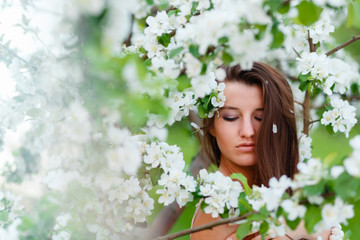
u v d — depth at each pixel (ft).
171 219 8.79
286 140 6.83
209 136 7.63
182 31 4.57
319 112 7.55
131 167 4.34
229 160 7.08
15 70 5.35
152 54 6.33
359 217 4.18
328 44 10.19
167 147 5.96
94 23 3.30
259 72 6.75
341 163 4.13
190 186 5.71
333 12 6.66
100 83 3.87
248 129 6.61
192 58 4.42
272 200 4.27
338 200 4.01
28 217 5.61
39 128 5.25
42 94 5.17
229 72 6.75
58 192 5.10
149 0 6.41
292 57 10.46
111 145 4.64
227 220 4.75
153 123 5.70
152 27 6.24
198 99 6.54
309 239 5.95
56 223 5.48
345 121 7.20
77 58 4.22
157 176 6.06
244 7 4.00
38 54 5.27
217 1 4.70
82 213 5.23
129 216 5.81
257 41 4.14
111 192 5.46
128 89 3.84
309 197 4.15
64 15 3.60
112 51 3.97
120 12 3.28
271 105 6.65
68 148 4.79
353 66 10.98
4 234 5.69
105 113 4.22
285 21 5.03
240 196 5.37
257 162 6.67
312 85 7.02
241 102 6.63
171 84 4.58
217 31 4.07
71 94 4.63
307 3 4.36
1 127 5.46
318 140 12.21
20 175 5.85
